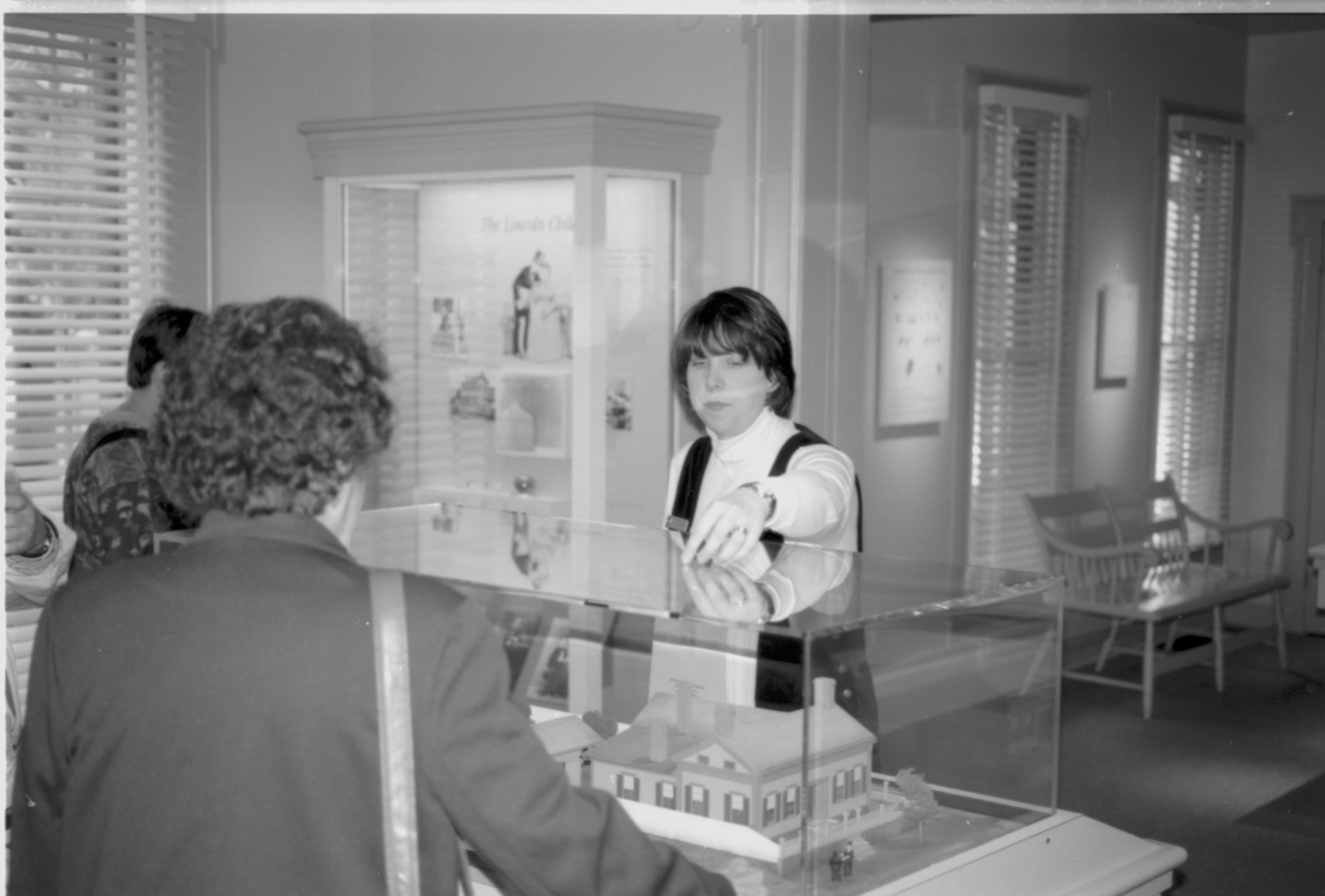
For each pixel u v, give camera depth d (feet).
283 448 3.63
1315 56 20.72
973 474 18.40
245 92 14.73
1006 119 18.08
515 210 13.70
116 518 7.80
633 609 5.01
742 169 13.82
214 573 3.63
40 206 12.91
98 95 13.28
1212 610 20.92
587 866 3.58
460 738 3.48
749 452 7.64
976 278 18.13
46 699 3.75
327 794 3.48
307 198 15.42
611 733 5.36
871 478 17.02
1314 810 13.97
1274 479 21.38
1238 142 21.43
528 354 13.75
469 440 14.26
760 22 13.47
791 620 4.72
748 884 4.72
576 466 13.34
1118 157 19.71
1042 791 5.63
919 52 17.15
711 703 5.01
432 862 3.51
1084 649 20.08
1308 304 20.86
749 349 7.45
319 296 15.57
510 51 15.24
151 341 8.19
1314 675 19.19
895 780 4.97
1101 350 19.70
